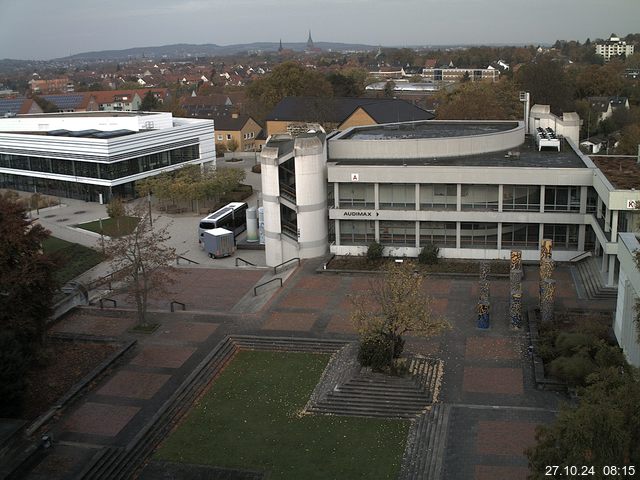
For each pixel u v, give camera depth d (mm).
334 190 62781
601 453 21672
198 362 44219
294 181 61625
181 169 94000
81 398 40188
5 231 42438
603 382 25531
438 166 60375
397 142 66062
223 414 38469
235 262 65188
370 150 66375
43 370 43406
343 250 63906
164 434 36625
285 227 63250
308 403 39156
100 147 91375
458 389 39406
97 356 45250
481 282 46750
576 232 59438
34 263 42844
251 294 56125
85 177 95062
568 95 141875
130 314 52625
